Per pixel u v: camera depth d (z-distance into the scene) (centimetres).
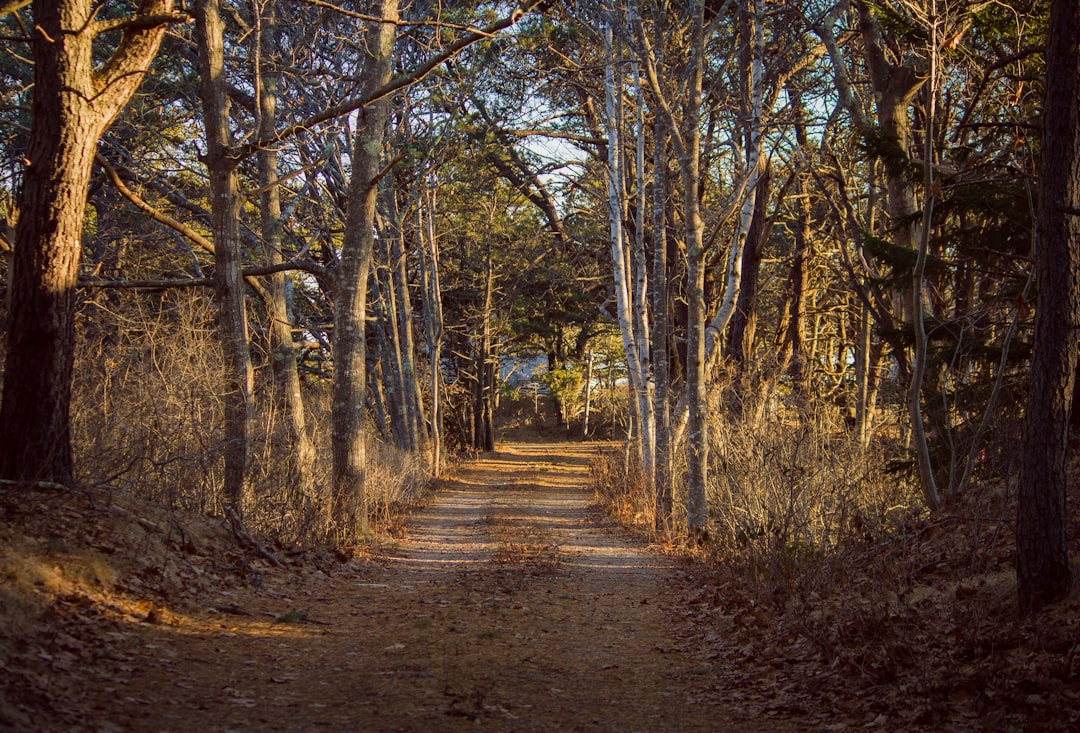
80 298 1477
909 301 1772
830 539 1259
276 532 1295
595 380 7488
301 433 1638
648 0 1998
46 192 915
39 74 911
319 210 2623
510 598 1097
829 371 3438
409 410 3609
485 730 565
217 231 1377
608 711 633
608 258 3469
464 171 2808
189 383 1300
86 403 1205
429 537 1902
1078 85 718
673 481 1925
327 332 3203
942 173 1315
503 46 2102
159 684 600
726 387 1984
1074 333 723
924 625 757
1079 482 970
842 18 2356
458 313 4691
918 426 1215
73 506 917
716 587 1165
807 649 777
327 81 2052
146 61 973
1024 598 723
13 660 576
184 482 1188
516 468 4472
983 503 1041
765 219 2550
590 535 2011
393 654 758
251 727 534
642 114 2302
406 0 2047
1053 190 723
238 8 2028
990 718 552
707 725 609
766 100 2333
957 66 1656
